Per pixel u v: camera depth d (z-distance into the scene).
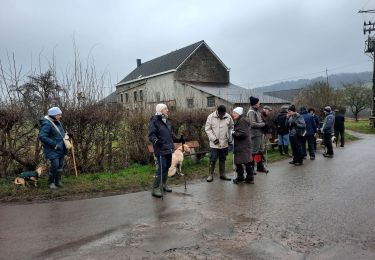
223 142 9.50
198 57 46.03
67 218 6.38
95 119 9.95
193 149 12.00
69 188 8.32
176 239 5.32
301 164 12.23
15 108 8.86
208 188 8.70
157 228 5.82
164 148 7.86
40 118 9.23
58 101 9.84
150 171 10.33
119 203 7.35
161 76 46.09
